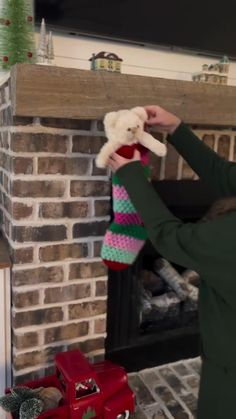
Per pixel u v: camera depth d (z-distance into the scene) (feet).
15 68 3.58
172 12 5.46
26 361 4.50
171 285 6.08
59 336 4.62
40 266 4.35
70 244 4.45
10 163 4.16
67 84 3.79
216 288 2.84
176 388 5.13
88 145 4.31
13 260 4.25
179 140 3.93
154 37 5.42
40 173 4.13
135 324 5.36
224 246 2.52
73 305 4.63
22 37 4.42
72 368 4.04
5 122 4.51
